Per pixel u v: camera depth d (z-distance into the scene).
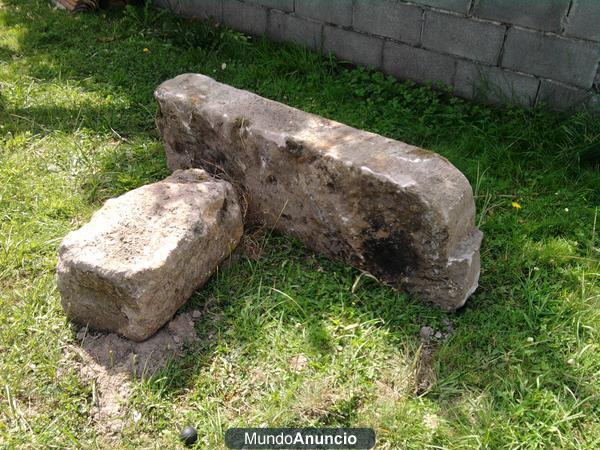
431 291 3.08
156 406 2.70
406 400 2.70
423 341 2.97
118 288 2.77
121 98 4.84
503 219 3.58
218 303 3.17
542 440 2.52
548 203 3.68
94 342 2.97
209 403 2.72
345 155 3.05
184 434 2.59
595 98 4.07
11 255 3.38
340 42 5.04
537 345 2.90
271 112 3.42
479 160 3.97
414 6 4.52
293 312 3.08
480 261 3.26
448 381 2.76
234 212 3.29
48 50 5.55
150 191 3.17
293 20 5.23
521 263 3.31
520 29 4.15
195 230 2.99
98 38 5.70
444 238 2.88
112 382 2.80
